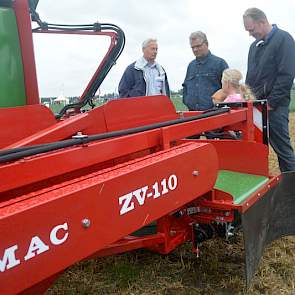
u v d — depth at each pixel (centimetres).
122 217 176
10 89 238
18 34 244
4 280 130
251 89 452
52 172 168
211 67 498
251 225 260
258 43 446
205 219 265
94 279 289
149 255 324
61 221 148
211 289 272
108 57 346
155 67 517
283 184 323
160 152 217
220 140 350
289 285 278
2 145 193
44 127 214
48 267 144
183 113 328
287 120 438
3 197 165
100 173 178
